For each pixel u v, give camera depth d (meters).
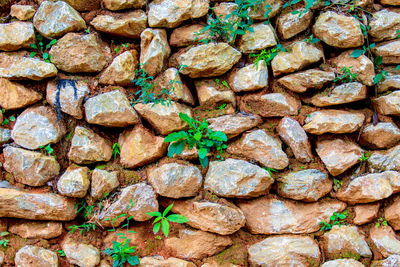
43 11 2.27
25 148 2.24
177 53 2.45
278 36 2.48
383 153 2.32
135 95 2.41
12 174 2.23
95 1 2.38
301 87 2.34
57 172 2.24
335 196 2.32
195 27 2.44
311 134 2.39
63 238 2.20
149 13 2.38
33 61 2.23
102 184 2.16
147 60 2.32
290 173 2.31
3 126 2.31
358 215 2.27
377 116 2.37
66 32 2.29
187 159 2.29
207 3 2.40
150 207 2.17
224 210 2.12
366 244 2.20
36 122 2.25
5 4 2.37
